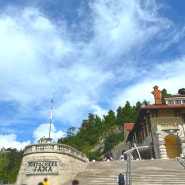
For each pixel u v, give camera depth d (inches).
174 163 1150.3
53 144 1092.5
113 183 895.1
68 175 1064.2
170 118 1649.9
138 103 4643.2
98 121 4965.6
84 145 4407.0
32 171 1032.8
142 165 1133.7
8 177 2546.8
